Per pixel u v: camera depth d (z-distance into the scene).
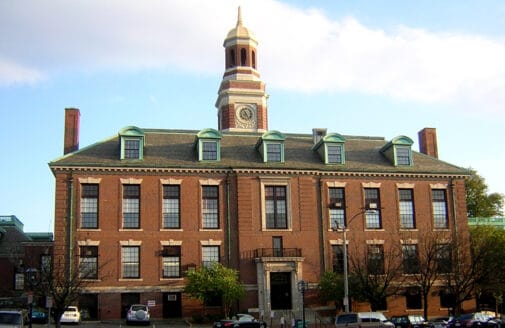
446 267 59.00
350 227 64.06
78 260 57.28
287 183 63.47
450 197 67.19
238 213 61.59
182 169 61.34
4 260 70.94
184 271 59.50
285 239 62.06
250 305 59.69
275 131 64.88
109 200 59.56
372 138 73.25
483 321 49.62
